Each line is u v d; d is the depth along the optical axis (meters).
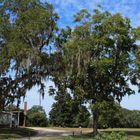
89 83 52.41
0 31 44.56
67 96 53.22
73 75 50.44
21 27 44.78
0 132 51.28
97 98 52.72
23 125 85.19
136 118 92.50
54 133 58.53
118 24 51.41
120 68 52.22
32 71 46.34
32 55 43.91
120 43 51.78
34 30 44.34
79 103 52.66
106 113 51.91
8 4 45.59
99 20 51.00
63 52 48.12
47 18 45.50
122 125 89.75
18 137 45.53
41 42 45.50
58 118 96.12
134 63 53.19
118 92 53.62
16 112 74.44
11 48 43.06
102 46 51.06
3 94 48.56
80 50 48.88
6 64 43.97
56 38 47.00
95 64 50.44
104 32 50.97
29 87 47.94
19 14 45.19
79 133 57.56
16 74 46.28
